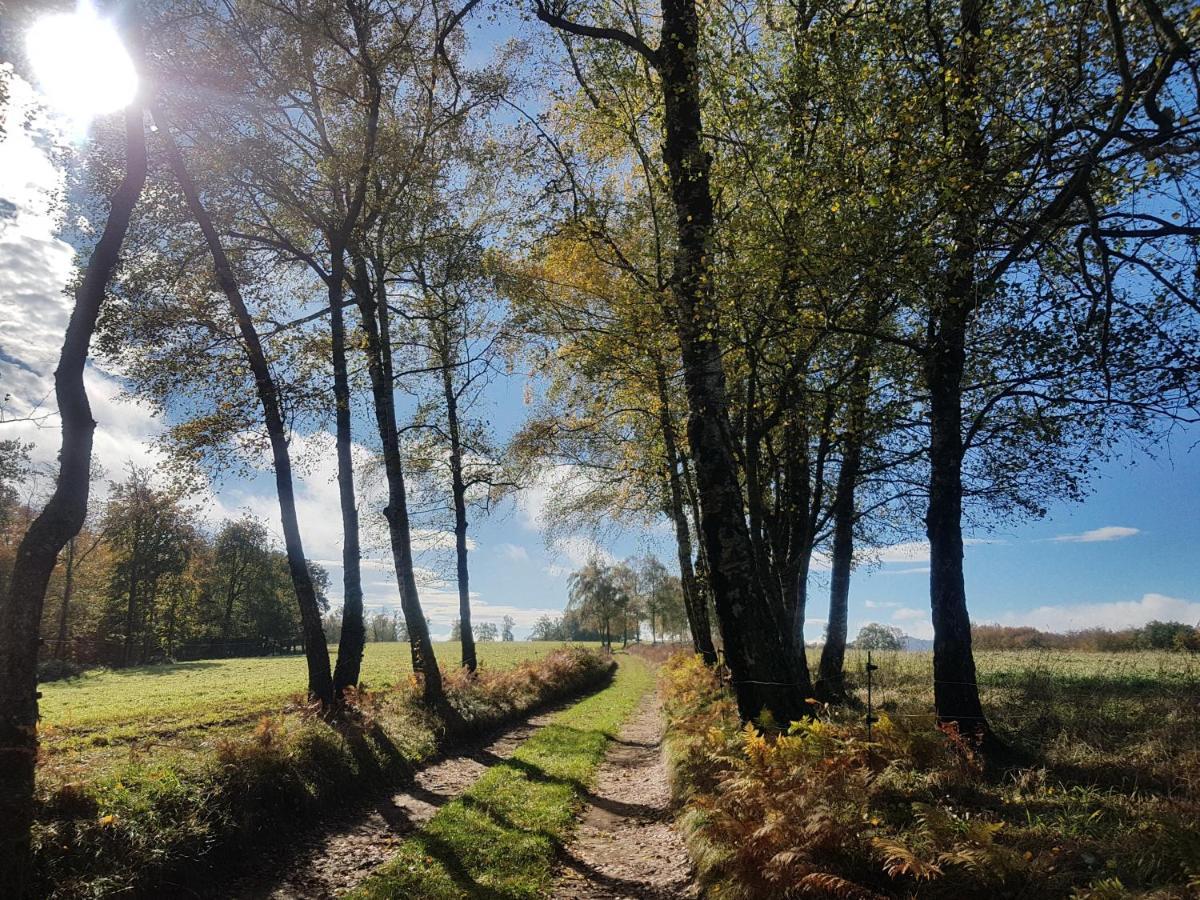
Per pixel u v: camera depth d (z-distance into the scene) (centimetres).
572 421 1966
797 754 654
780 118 842
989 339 900
